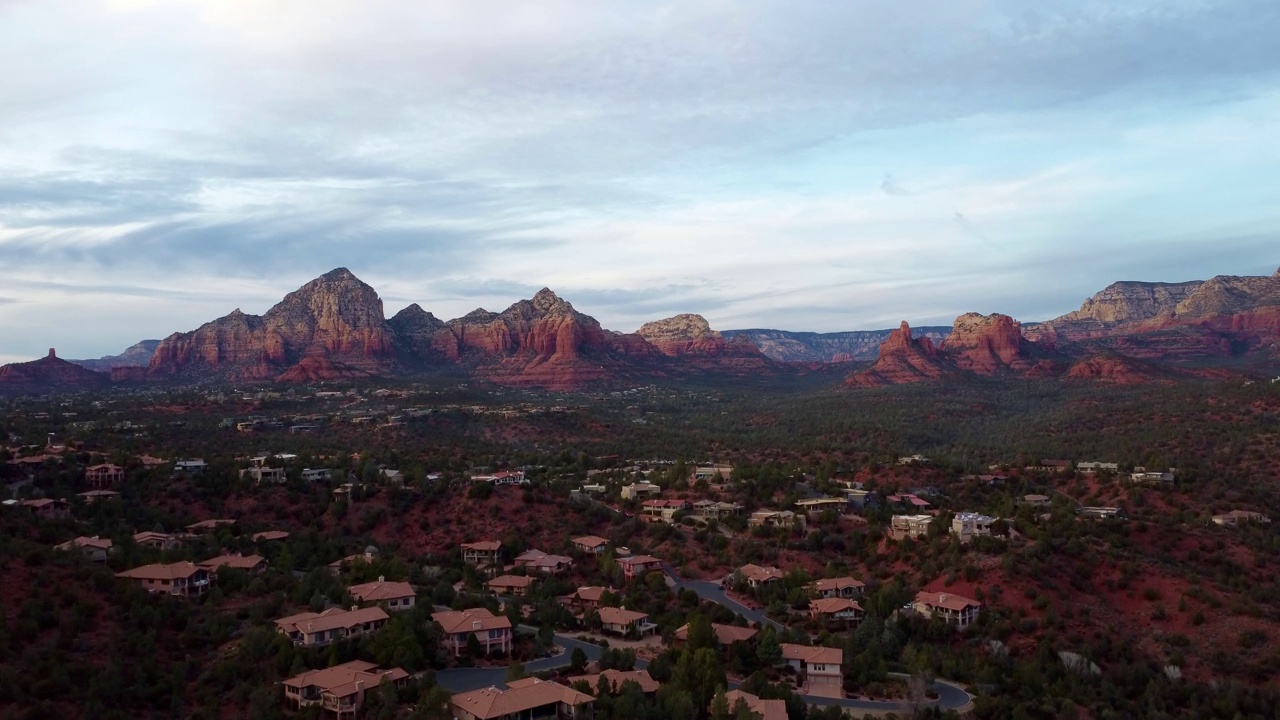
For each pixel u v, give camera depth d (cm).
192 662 10950
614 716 9906
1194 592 13650
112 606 11738
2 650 10138
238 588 13412
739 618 13688
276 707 10150
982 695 11138
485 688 10356
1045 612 13200
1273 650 12438
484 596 14012
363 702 10175
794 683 11781
